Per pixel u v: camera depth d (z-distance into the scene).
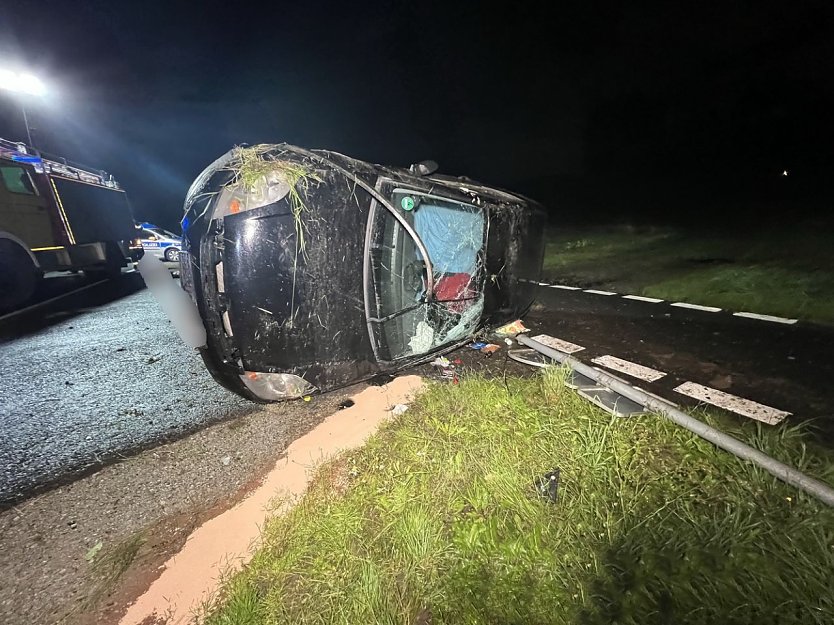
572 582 1.68
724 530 1.79
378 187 2.91
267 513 2.28
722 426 2.52
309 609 1.70
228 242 2.49
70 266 9.66
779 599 1.52
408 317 3.25
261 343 2.61
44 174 8.86
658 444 2.37
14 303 7.75
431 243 3.34
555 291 6.54
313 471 2.55
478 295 3.71
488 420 2.73
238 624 1.66
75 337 5.90
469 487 2.18
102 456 2.97
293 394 2.85
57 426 3.39
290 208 2.56
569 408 2.82
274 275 2.54
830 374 3.09
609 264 7.91
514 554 1.82
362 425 2.99
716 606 1.53
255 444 2.99
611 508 1.99
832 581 1.54
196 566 2.00
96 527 2.32
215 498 2.49
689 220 11.32
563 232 12.56
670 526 1.84
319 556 1.91
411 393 3.33
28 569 2.06
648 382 3.29
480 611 1.61
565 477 2.21
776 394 2.91
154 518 2.37
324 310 2.73
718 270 6.14
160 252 16.03
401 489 2.20
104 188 12.11
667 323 4.54
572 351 4.04
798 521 1.79
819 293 4.57
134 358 4.92
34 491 2.63
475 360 3.98
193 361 4.74
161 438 3.17
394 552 1.88
